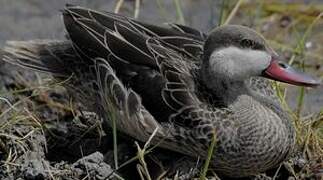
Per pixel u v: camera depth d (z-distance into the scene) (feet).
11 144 40.50
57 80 43.32
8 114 43.32
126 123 39.60
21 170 38.93
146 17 52.49
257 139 38.40
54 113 44.24
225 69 38.83
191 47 40.73
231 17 50.29
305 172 40.27
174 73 39.22
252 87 40.37
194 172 38.99
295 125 41.91
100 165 38.83
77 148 41.55
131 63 39.75
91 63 40.75
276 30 52.01
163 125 38.81
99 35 40.47
